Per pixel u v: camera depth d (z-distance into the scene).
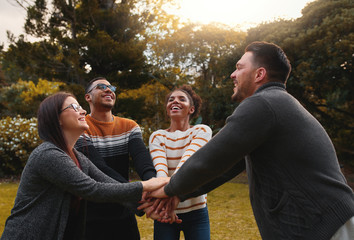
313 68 7.20
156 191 1.71
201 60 12.70
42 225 1.33
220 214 4.59
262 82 1.43
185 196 1.75
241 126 1.23
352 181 7.82
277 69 1.42
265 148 1.28
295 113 1.25
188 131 2.16
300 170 1.21
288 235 1.22
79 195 1.39
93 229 1.92
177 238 2.01
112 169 1.95
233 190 6.62
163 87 13.02
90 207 1.93
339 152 9.41
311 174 1.19
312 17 8.04
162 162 2.04
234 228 3.85
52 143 1.42
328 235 1.14
